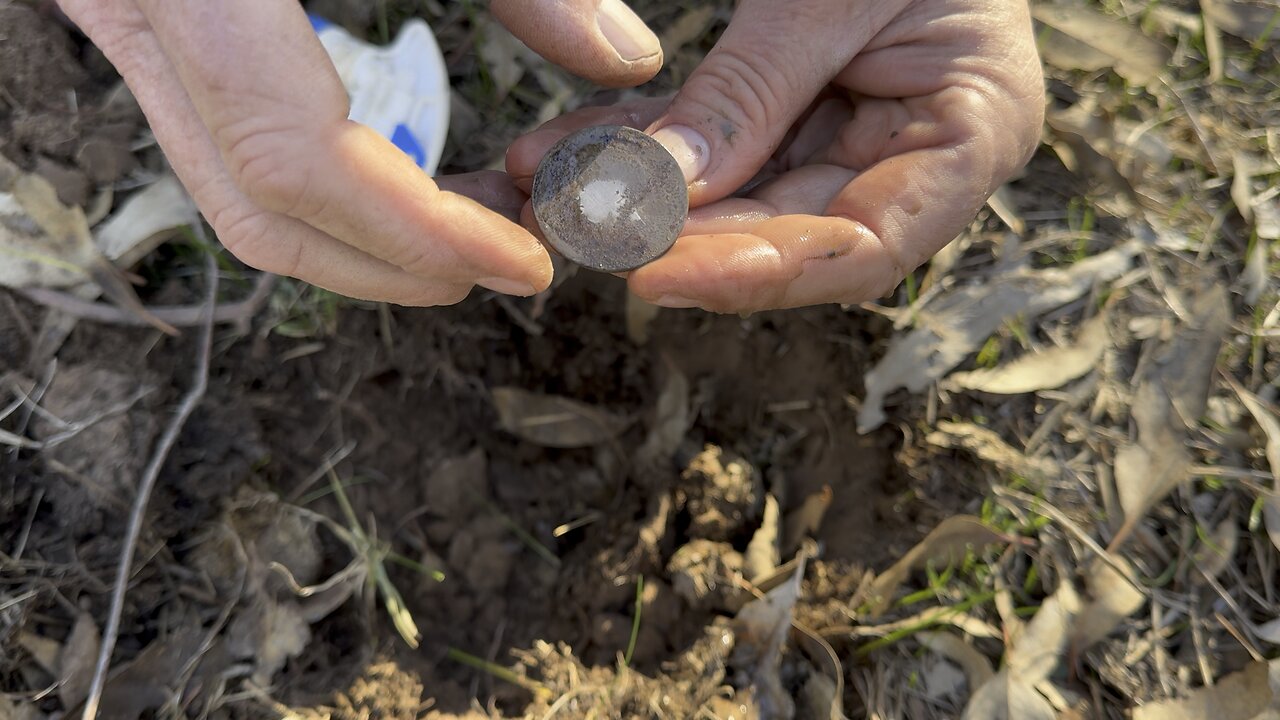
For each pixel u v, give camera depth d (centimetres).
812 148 28
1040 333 30
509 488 31
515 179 25
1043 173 31
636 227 24
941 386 29
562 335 31
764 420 31
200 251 28
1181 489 28
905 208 24
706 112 25
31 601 25
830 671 28
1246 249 30
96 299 27
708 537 29
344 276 23
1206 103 31
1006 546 28
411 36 26
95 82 27
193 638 26
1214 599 28
